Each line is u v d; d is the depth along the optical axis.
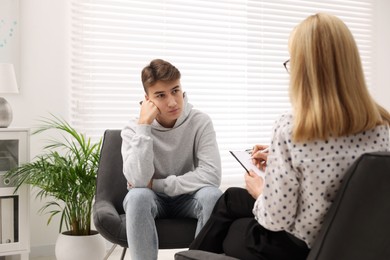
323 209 1.10
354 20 4.21
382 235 0.96
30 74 3.09
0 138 2.58
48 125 3.13
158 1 3.40
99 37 3.25
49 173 2.55
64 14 3.16
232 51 3.67
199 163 2.25
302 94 1.12
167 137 2.28
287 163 1.12
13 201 2.64
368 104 1.12
